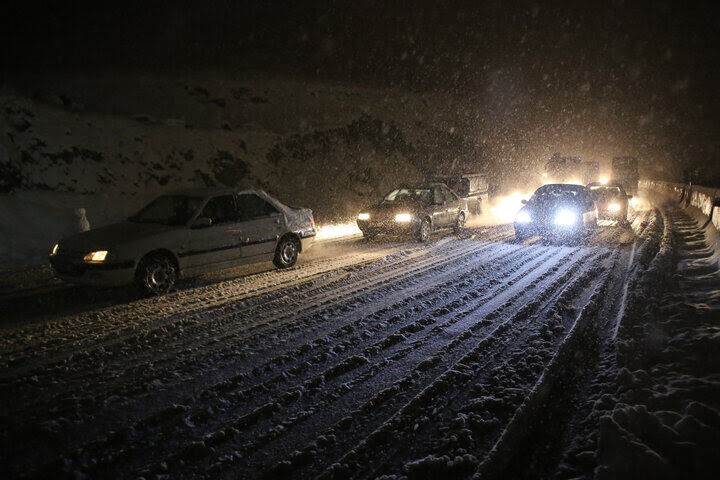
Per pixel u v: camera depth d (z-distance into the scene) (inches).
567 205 490.6
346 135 1077.1
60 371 168.7
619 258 378.0
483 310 241.1
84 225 404.8
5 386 156.6
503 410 141.3
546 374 161.0
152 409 142.0
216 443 125.1
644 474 107.2
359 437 128.3
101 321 225.5
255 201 335.9
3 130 517.3
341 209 770.2
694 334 195.2
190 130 759.7
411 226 461.7
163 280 277.0
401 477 109.8
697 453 116.2
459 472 112.7
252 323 221.8
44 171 510.3
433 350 188.5
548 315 229.1
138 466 115.3
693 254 387.2
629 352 176.7
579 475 111.3
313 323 221.6
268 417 138.5
